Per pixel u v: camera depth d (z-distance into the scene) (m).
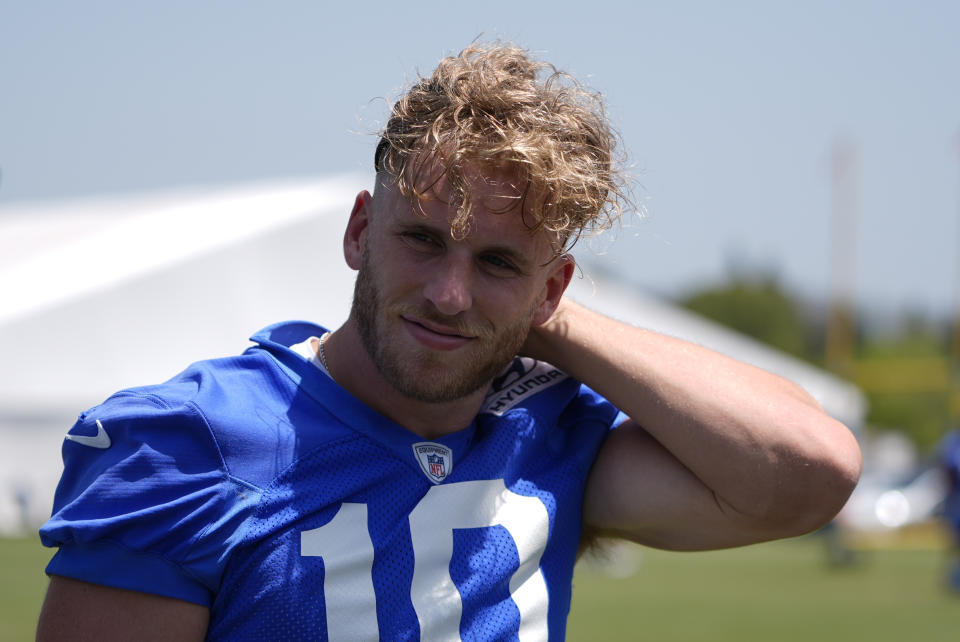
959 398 66.38
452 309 2.92
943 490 19.66
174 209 28.06
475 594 3.11
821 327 120.94
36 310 21.42
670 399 3.35
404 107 3.02
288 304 22.48
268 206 24.94
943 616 15.47
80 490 2.89
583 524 3.71
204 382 3.03
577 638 12.75
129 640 2.80
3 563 16.97
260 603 2.87
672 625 14.05
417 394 3.03
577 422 3.70
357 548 2.98
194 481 2.86
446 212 2.89
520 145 2.87
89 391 21.41
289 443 3.00
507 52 3.15
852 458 3.38
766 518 3.40
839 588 19.11
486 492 3.25
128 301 21.77
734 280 118.50
